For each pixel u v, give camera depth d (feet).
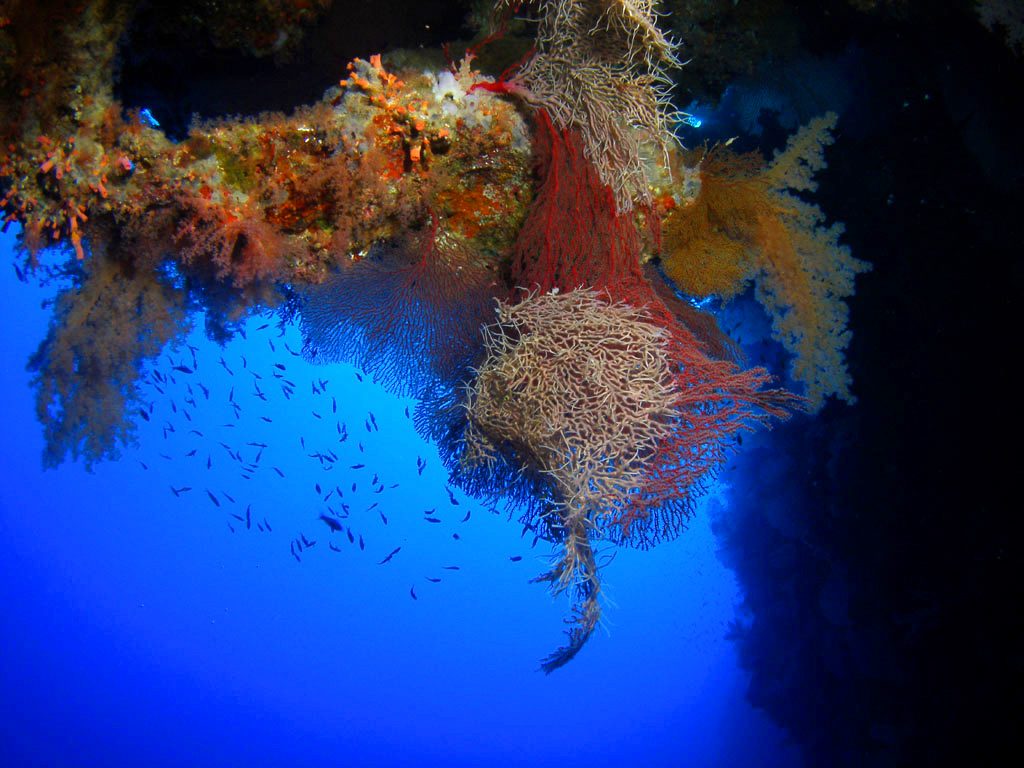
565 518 4.17
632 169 4.39
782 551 9.27
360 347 4.56
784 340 5.54
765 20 5.67
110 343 4.41
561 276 4.50
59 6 3.93
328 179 4.25
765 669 9.88
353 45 4.98
